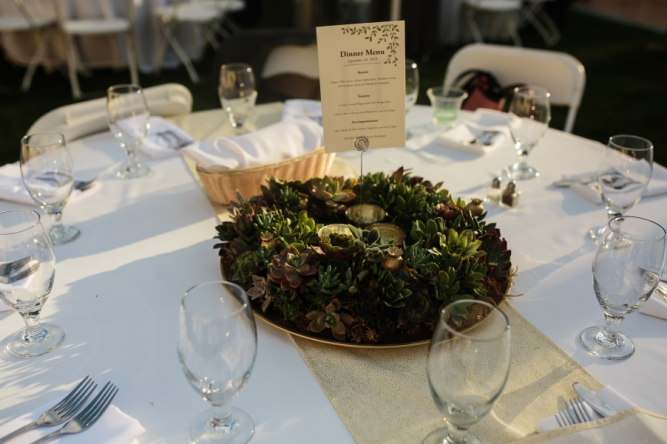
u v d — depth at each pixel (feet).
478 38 17.31
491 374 1.83
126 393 2.37
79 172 4.55
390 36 3.03
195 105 12.81
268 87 7.88
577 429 2.03
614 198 3.49
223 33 16.66
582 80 6.09
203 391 1.97
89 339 2.70
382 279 2.59
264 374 2.47
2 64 14.99
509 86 6.63
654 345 2.67
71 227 3.72
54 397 2.37
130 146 4.43
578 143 5.18
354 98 3.16
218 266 3.31
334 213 3.33
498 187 4.06
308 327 2.57
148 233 3.67
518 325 2.79
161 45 14.60
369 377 2.44
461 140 5.08
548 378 2.46
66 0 12.79
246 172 3.75
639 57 17.16
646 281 2.43
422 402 2.32
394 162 4.79
